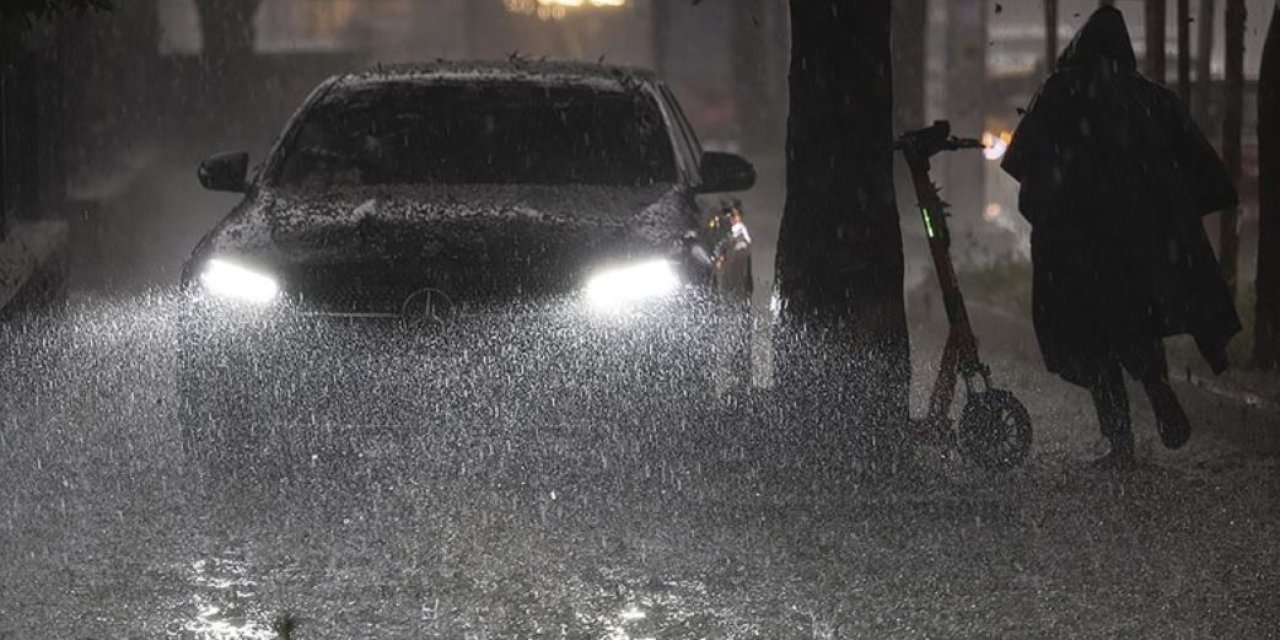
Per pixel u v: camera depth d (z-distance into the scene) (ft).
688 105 303.68
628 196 87.45
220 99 246.47
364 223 81.76
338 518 73.56
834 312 82.99
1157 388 83.82
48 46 132.87
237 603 63.93
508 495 76.59
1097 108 83.30
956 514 74.84
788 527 73.00
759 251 188.34
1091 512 75.51
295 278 80.02
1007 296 131.95
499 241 80.74
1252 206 171.42
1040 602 64.44
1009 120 239.30
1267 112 101.91
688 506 75.51
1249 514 75.25
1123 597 64.95
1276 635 61.52
